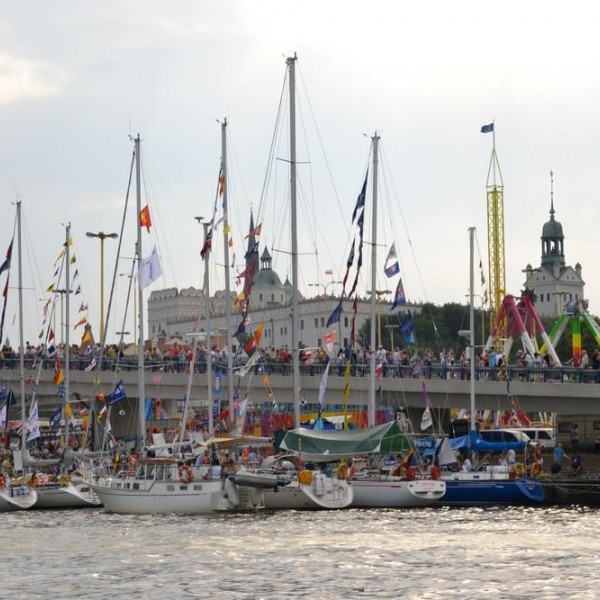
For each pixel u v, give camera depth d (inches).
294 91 4291.3
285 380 5123.0
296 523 3523.6
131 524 3592.5
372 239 4439.0
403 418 4820.4
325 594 2402.8
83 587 2514.8
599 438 4847.4
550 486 4018.2
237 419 4325.8
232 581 2556.6
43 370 5482.3
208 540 3169.3
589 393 4672.7
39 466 4778.5
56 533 3403.1
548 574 2581.2
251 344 4407.0
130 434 5684.1
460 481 4001.0
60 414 5383.9
